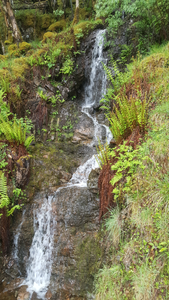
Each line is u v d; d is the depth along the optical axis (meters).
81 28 7.18
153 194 3.01
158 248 2.65
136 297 2.54
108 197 3.65
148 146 3.46
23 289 3.78
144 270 2.63
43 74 6.62
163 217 2.76
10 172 4.53
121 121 3.95
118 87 5.70
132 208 3.13
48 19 10.30
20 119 5.47
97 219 3.96
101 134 6.09
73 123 6.36
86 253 3.62
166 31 6.10
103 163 4.02
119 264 3.01
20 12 10.32
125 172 3.50
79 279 3.48
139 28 6.41
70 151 5.76
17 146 4.88
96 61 7.13
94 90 7.17
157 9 5.91
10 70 6.11
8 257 4.18
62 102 6.66
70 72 6.86
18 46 8.61
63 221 4.11
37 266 4.06
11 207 4.30
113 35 6.79
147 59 5.27
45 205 4.46
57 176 5.08
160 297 2.38
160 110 3.88
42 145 5.70
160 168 3.15
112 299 2.84
